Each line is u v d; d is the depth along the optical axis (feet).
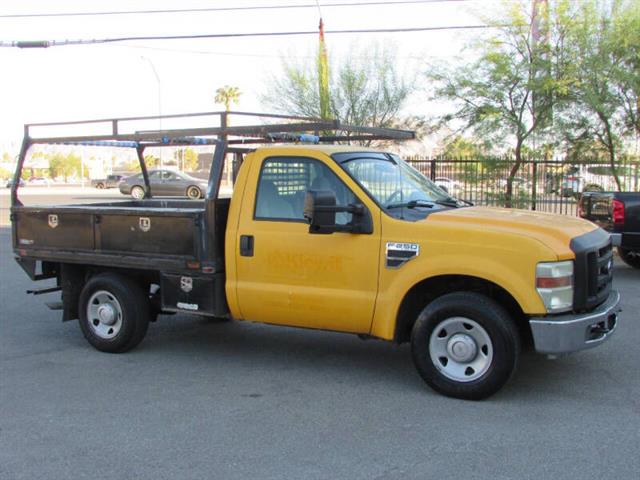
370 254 18.26
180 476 13.48
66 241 23.38
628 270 39.34
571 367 20.51
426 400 17.79
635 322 26.27
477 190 55.98
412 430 15.69
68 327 27.04
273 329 26.32
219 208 20.58
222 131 20.57
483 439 15.08
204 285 20.77
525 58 52.80
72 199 114.93
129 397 18.34
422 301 19.08
